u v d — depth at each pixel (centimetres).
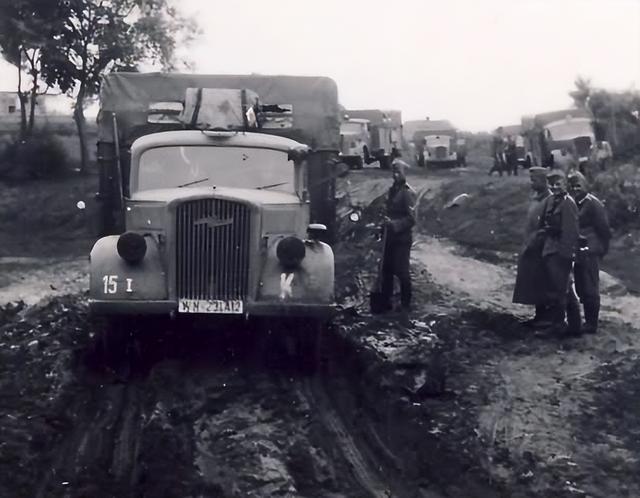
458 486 755
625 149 3525
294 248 995
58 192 3375
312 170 1309
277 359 1079
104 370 1037
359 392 974
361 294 1462
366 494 732
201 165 1093
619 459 800
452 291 1531
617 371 1033
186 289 990
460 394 970
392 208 1314
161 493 718
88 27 4156
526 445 831
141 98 1298
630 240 1986
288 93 1321
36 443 812
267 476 742
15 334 1210
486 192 2684
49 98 5047
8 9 4053
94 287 984
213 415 884
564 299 1188
